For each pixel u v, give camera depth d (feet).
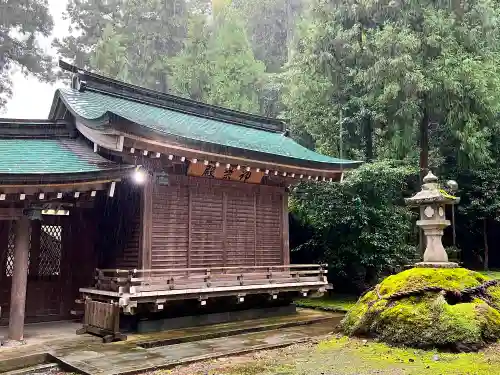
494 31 51.37
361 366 19.85
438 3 50.60
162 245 31.07
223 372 19.76
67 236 33.24
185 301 31.45
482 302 24.66
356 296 50.85
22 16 98.53
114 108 35.12
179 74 82.69
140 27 101.04
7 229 30.76
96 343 25.53
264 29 109.60
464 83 48.47
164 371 20.22
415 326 23.39
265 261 37.47
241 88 79.20
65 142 33.06
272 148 38.58
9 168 24.89
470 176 60.70
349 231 48.91
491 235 65.82
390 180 48.11
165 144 28.07
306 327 32.89
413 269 28.22
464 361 19.79
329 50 55.47
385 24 51.60
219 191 35.09
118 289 27.86
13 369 21.30
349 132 58.39
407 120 50.70
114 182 25.62
